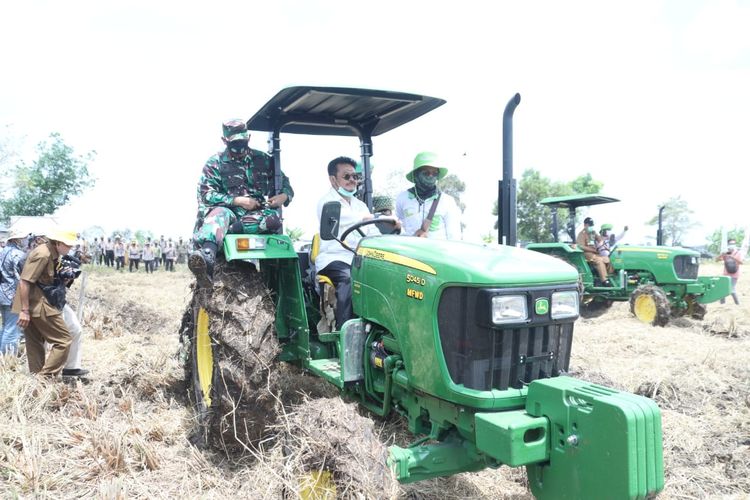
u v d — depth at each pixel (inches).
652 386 217.3
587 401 92.2
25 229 253.4
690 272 421.1
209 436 145.9
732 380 229.5
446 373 110.1
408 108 169.6
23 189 1218.6
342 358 136.6
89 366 230.8
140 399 187.5
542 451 98.0
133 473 133.2
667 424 177.0
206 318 161.3
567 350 115.5
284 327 166.7
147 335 305.6
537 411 101.4
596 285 451.5
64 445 146.4
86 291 511.2
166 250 1073.5
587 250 446.3
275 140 169.8
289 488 106.5
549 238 1224.2
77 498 123.8
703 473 148.5
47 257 196.7
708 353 261.7
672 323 398.0
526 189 1245.7
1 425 150.8
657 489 88.1
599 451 89.9
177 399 186.7
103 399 183.9
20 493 122.6
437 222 185.0
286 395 171.0
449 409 113.9
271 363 138.2
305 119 173.9
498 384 106.9
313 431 109.1
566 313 111.7
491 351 106.0
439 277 112.3
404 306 122.0
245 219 159.8
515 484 139.5
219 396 137.6
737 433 174.9
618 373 232.7
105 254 1125.1
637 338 319.0
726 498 135.8
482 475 143.2
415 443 119.6
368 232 165.2
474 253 115.7
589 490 91.8
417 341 117.6
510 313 105.0
